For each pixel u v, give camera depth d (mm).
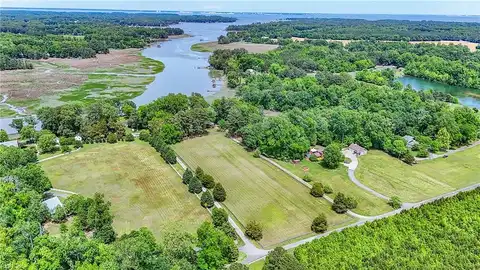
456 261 58156
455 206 72938
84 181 87625
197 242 59156
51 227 68750
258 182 89812
